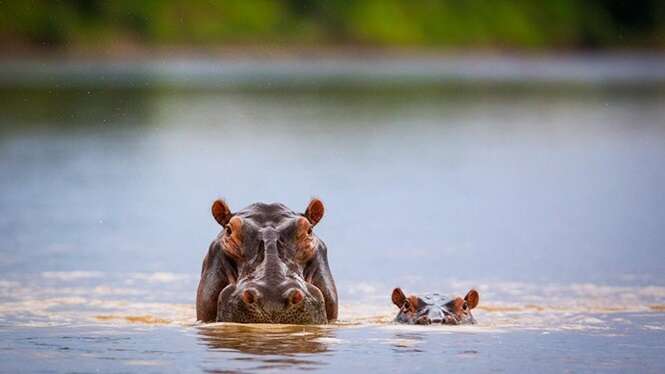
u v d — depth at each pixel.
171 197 71.81
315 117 136.00
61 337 32.50
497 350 30.84
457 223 63.44
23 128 117.69
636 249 55.31
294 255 35.16
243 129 119.94
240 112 139.62
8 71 190.62
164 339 31.97
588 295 44.59
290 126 124.31
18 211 66.25
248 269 34.66
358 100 161.75
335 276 49.56
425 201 71.25
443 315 36.56
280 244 34.88
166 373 27.53
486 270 50.38
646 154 97.62
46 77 178.75
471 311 40.28
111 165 88.19
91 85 167.62
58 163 89.06
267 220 35.69
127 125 122.31
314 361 28.94
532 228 61.81
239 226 35.09
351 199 71.69
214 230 60.94
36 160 90.94
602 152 99.50
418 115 140.75
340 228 61.75
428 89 182.75
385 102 159.88
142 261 52.22
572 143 107.25
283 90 174.75
